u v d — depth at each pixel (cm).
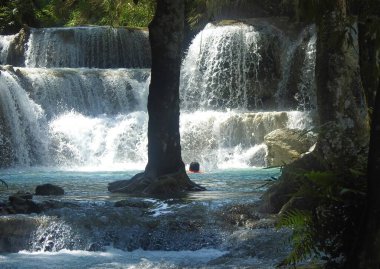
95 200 1102
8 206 970
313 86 2828
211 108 2981
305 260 672
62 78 2728
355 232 487
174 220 909
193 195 1203
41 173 2064
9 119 2464
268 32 2950
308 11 559
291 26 2955
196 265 743
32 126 2544
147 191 1266
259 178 1788
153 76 1325
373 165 453
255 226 880
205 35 3030
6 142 2433
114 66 3250
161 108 1320
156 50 1320
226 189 1376
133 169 2261
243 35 2975
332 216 502
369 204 455
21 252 855
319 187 509
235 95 2966
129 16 3394
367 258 452
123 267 740
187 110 3003
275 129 2455
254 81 2953
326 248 512
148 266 744
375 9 557
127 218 908
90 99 2777
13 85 2534
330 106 1136
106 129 2567
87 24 3603
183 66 3058
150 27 1325
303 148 2206
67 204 1001
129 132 2562
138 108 2858
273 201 937
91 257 812
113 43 3253
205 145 2502
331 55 1128
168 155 1320
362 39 615
